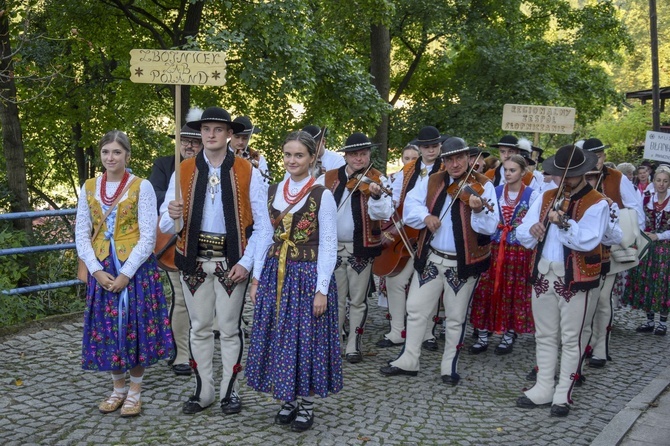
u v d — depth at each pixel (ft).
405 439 14.35
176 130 14.39
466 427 15.20
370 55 64.59
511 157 20.92
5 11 28.04
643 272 25.05
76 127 51.83
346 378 18.16
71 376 17.29
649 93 59.88
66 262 25.82
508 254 20.92
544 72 65.46
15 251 21.68
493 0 65.05
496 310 20.99
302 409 14.60
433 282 18.11
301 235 14.16
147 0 46.26
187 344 17.75
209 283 14.83
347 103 47.88
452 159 17.49
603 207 15.57
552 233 16.33
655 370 20.44
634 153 66.44
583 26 69.72
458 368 19.63
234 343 15.06
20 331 20.68
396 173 21.47
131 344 14.51
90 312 14.53
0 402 15.44
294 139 14.23
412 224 18.24
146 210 14.61
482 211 17.16
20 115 48.14
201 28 44.37
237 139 20.25
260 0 41.45
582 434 15.12
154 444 13.53
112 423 14.51
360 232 19.10
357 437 14.32
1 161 42.65
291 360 13.93
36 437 13.70
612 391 18.33
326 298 14.01
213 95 50.47
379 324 24.29
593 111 72.90
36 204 55.11
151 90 48.55
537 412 16.37
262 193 14.71
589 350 19.67
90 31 45.06
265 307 14.32
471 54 68.33
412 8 61.46
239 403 15.28
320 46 45.29
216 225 14.64
